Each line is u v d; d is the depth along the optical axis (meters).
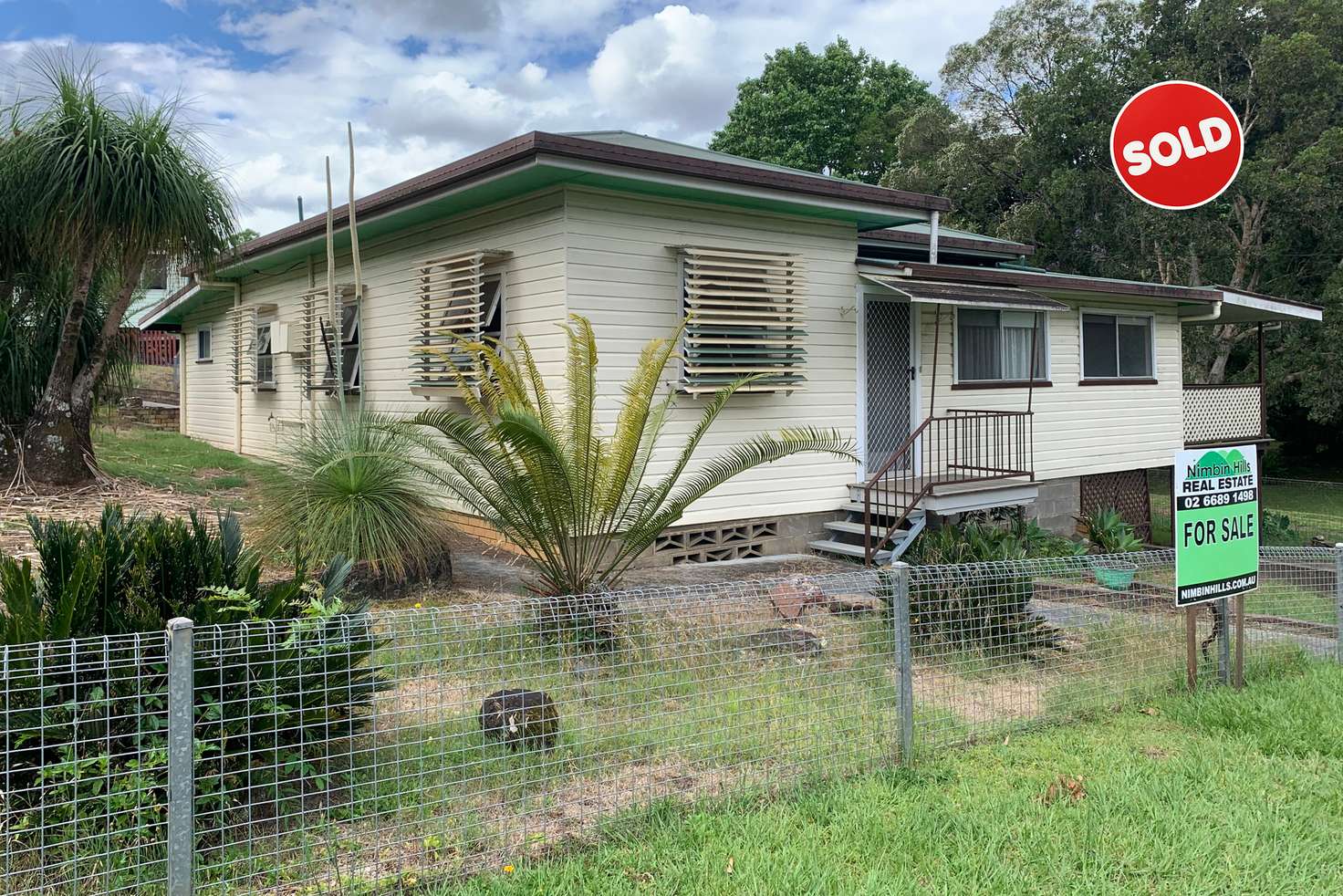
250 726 3.27
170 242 9.09
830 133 32.28
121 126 8.92
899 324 11.03
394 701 4.09
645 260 8.95
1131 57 23.08
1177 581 5.46
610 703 4.47
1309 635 7.09
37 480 9.22
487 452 6.06
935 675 5.52
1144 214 22.05
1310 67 21.00
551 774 3.89
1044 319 12.72
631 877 3.26
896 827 3.70
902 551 9.38
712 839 3.52
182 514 8.69
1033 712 5.08
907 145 26.44
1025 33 24.27
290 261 13.21
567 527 6.20
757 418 9.68
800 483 10.08
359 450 7.16
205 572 3.86
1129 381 14.02
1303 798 4.17
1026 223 22.94
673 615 4.98
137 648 3.04
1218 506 5.64
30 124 8.67
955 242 13.83
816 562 9.49
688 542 9.40
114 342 10.62
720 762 4.18
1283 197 20.88
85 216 8.55
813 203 9.40
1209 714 5.12
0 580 3.71
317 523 7.00
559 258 8.52
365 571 7.02
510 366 9.02
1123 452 14.00
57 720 3.20
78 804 3.11
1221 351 23.20
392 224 10.57
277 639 3.53
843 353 10.34
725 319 9.27
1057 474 12.98
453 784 3.61
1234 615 6.65
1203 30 22.30
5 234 9.31
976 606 5.79
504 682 4.33
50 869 3.01
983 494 9.95
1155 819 3.85
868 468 10.67
